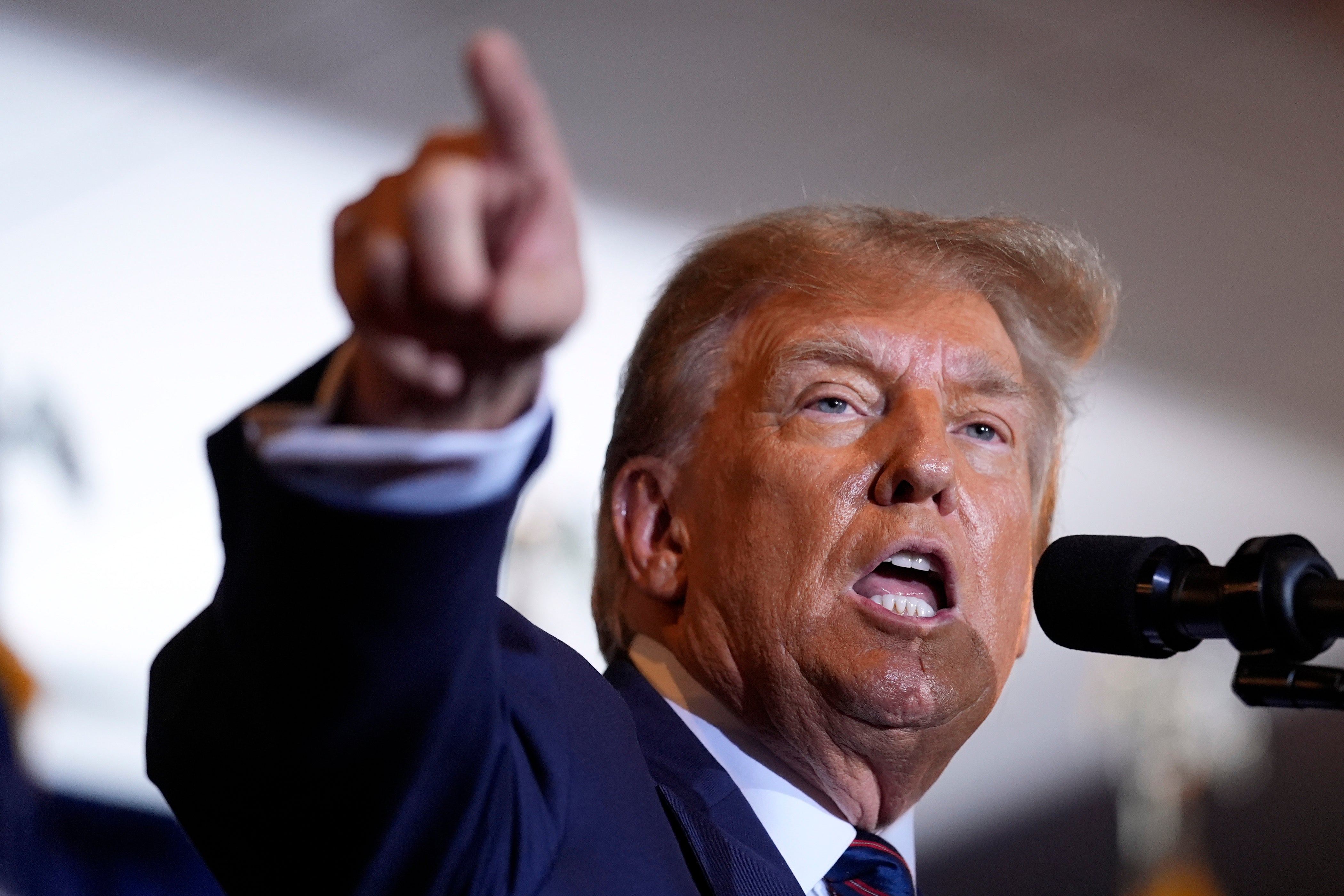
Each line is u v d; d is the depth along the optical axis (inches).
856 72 185.6
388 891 42.4
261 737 40.0
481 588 39.0
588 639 149.4
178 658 47.3
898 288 77.2
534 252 32.1
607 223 168.4
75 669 129.0
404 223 31.1
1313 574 48.3
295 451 35.5
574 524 152.7
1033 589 53.8
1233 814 185.3
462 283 31.1
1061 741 185.8
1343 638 49.9
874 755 69.1
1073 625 52.6
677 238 172.7
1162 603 50.4
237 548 40.0
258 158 151.4
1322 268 233.3
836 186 187.6
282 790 40.9
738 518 72.1
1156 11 202.2
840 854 68.5
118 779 119.6
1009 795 184.2
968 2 189.9
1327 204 230.4
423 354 33.7
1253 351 228.7
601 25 167.6
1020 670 187.9
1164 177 218.5
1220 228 224.4
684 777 66.2
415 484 36.4
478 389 35.2
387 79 158.1
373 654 38.0
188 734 43.3
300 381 38.9
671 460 77.0
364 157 157.1
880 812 71.5
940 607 72.8
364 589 37.3
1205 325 225.6
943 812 183.5
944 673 68.4
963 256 80.4
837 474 70.5
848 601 68.7
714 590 72.1
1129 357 219.0
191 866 96.1
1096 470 212.7
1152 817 183.8
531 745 50.1
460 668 39.6
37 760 99.2
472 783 42.1
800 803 69.5
